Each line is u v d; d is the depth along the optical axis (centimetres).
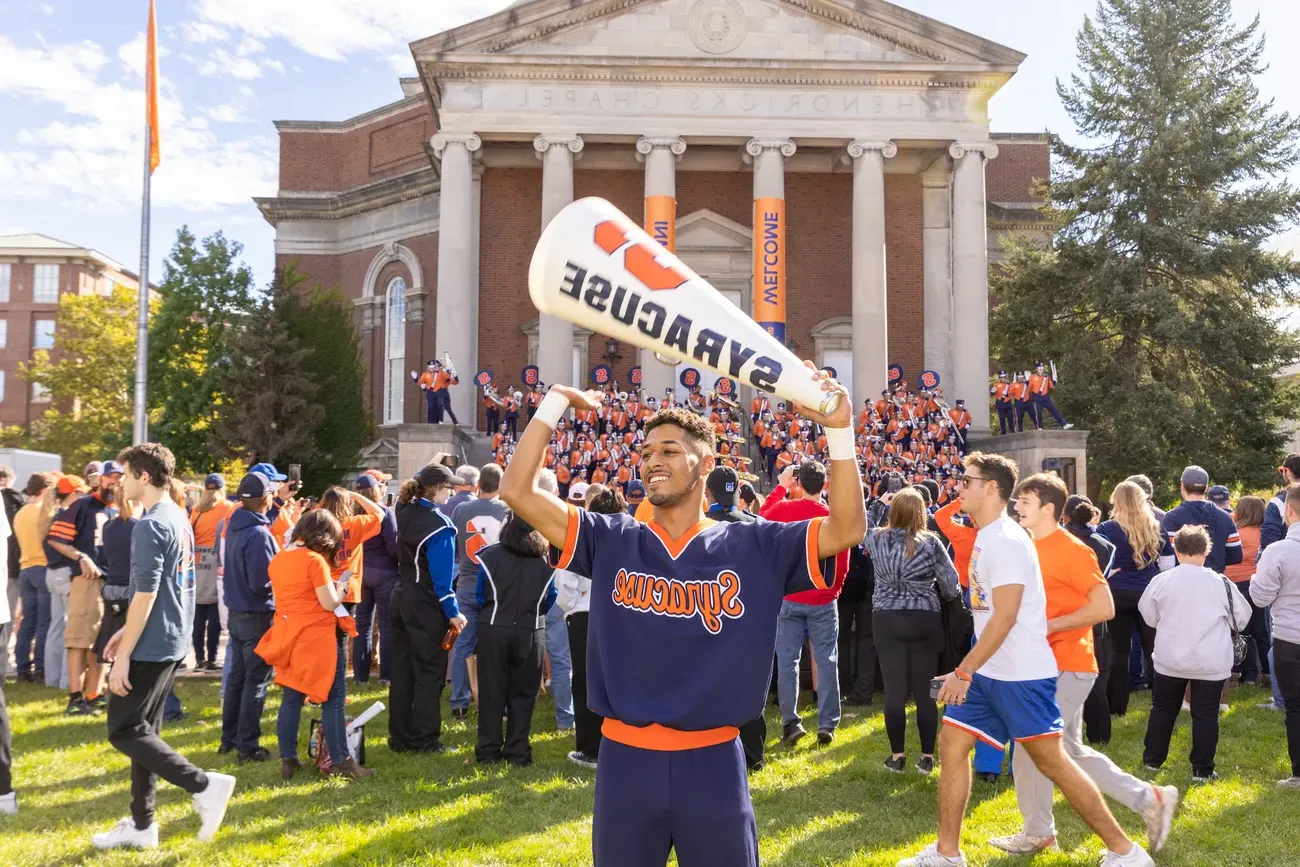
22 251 6053
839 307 3170
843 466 293
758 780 719
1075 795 504
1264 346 2950
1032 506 608
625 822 304
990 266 3641
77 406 5919
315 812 635
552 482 725
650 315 263
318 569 698
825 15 2788
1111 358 3011
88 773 728
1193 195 3041
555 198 2708
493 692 746
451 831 596
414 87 4000
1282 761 761
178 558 575
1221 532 978
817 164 3158
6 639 638
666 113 2748
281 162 4012
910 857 553
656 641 307
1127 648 927
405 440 2358
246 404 3127
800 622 834
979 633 529
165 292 3641
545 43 2778
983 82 2781
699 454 322
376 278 3819
